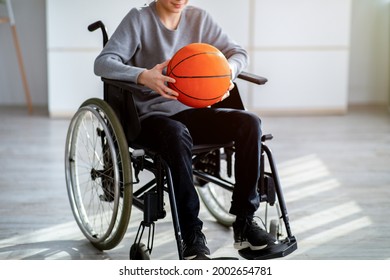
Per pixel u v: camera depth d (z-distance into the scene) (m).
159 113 2.24
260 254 2.05
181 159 2.00
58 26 4.57
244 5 4.65
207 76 2.00
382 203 2.89
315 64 4.79
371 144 3.99
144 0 4.57
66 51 4.61
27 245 2.41
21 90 5.11
